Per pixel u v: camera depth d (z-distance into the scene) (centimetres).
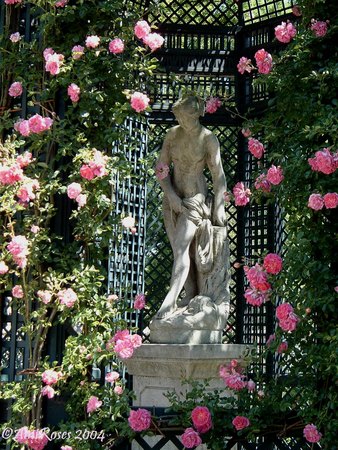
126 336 543
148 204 864
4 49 601
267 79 550
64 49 593
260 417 519
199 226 629
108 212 580
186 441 503
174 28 842
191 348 570
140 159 631
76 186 559
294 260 502
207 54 841
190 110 624
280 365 519
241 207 828
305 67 532
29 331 565
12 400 577
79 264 571
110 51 591
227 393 598
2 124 593
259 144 550
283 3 815
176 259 621
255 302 509
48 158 584
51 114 589
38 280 576
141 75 637
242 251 822
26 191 558
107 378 550
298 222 515
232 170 862
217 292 625
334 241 499
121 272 714
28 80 595
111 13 600
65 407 561
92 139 589
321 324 499
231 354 589
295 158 512
